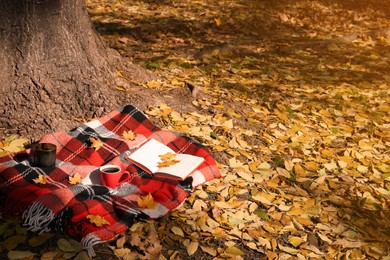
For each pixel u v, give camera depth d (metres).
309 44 7.93
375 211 4.17
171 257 3.40
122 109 4.74
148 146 4.39
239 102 5.69
